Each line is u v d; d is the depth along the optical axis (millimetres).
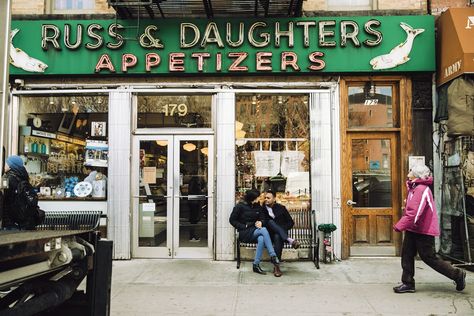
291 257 7996
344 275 6977
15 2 8438
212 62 8086
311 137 8156
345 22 7996
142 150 8328
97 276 3646
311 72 8094
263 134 8305
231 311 5293
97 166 8406
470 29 7320
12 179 5516
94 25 8086
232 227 8039
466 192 7344
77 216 7980
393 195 8266
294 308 5391
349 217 8227
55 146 8492
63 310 3715
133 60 8078
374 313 5188
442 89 7855
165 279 6777
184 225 8211
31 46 8164
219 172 8109
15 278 2844
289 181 8250
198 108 8344
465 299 5688
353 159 8320
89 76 8266
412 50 7980
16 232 3529
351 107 8383
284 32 8031
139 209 8266
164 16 8156
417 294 5934
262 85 8211
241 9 7914
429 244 5891
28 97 8523
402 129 8148
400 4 8328
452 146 7762
